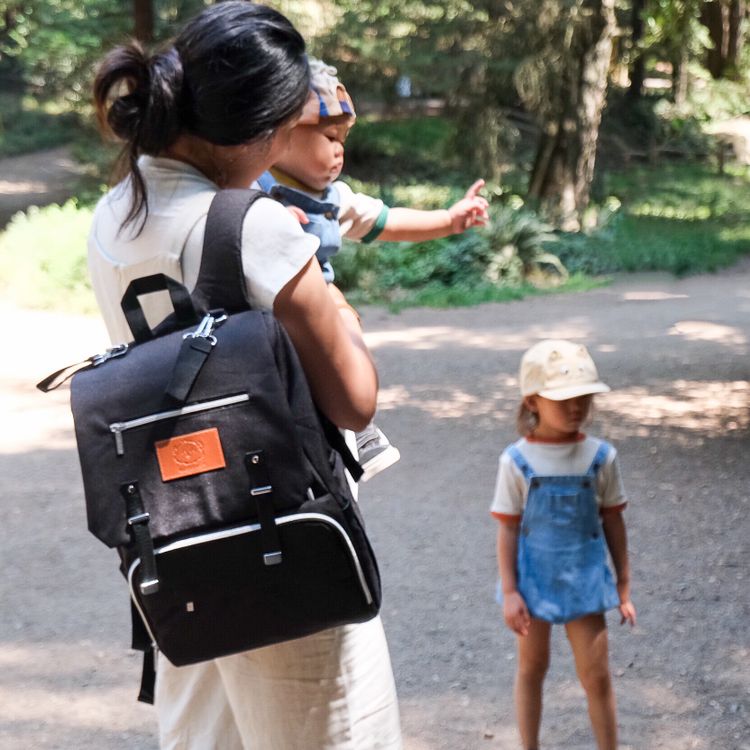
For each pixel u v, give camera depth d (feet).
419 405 37.96
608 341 50.49
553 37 90.48
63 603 20.88
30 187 111.04
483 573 21.71
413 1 98.12
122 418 6.82
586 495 12.44
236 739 8.86
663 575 21.08
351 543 7.00
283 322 7.05
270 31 7.10
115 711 16.34
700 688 16.20
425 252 74.43
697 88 164.35
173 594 6.79
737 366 42.78
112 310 7.61
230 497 6.75
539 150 93.91
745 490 26.76
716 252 87.45
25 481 29.63
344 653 7.63
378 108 132.98
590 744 14.55
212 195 7.20
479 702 16.11
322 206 8.63
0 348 49.29
